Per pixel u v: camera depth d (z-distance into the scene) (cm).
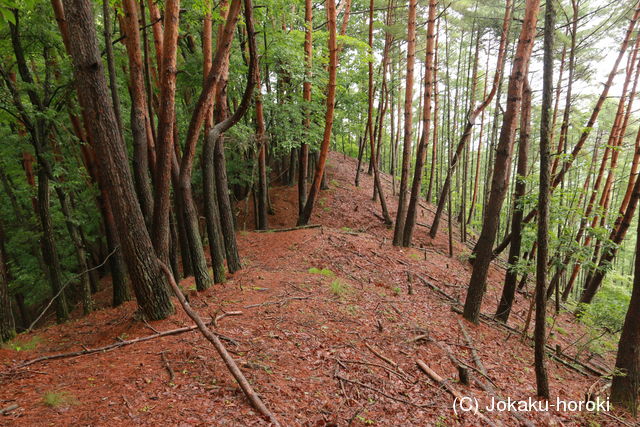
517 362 678
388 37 1565
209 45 795
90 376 412
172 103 560
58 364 457
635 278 554
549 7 423
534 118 1495
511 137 724
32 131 739
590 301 1166
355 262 1050
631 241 2525
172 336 523
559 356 787
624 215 1033
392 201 1858
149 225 695
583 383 688
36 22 693
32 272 1221
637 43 1123
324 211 1619
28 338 616
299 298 721
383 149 2759
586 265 725
